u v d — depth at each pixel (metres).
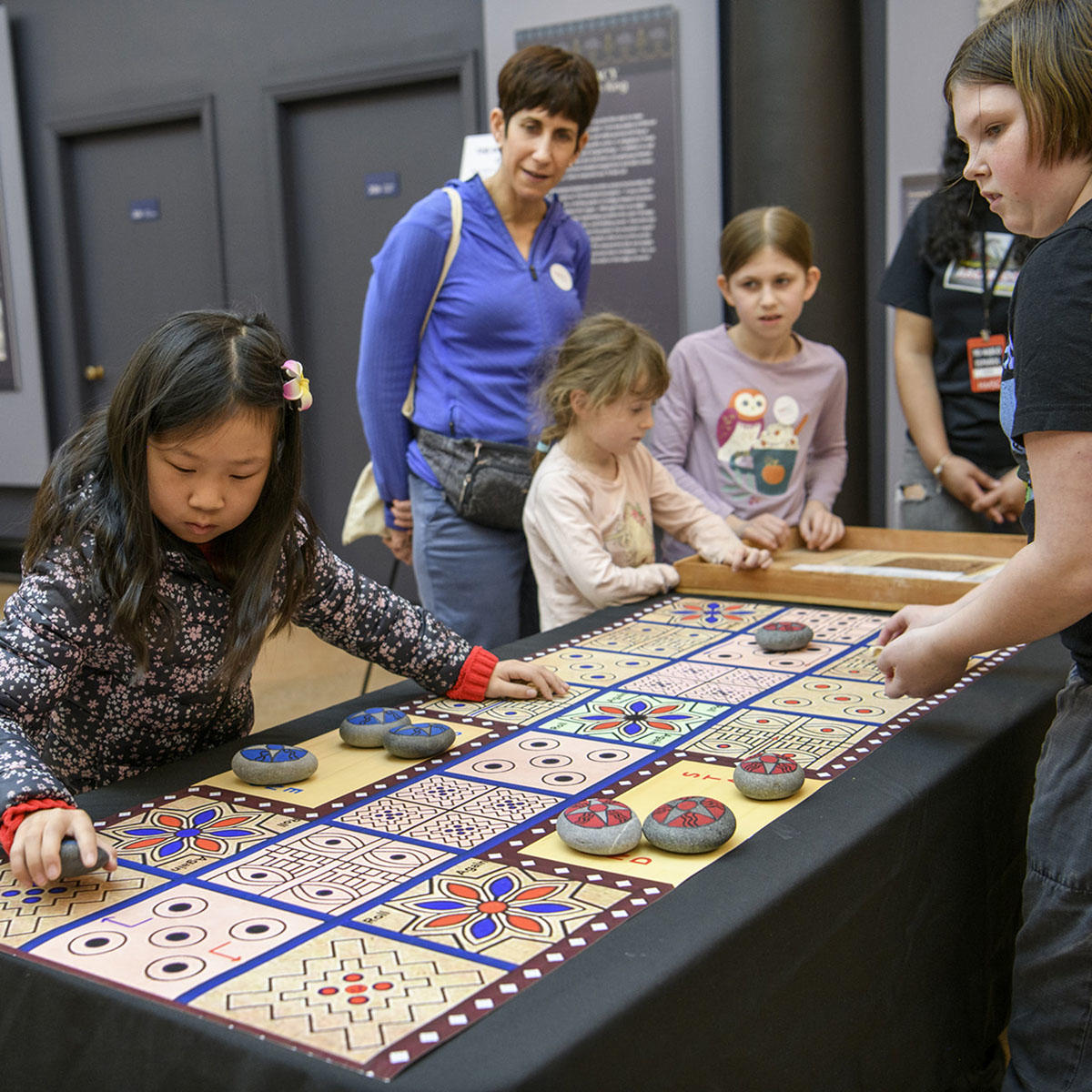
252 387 1.04
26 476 5.40
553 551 1.98
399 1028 0.67
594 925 0.80
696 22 3.65
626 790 1.08
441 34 4.27
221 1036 0.68
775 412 2.47
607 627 1.77
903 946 1.04
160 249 5.13
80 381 5.38
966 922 1.18
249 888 0.88
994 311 2.50
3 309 5.30
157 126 5.01
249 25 4.65
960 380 2.60
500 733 1.26
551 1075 0.64
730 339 2.51
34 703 1.03
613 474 2.06
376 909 0.83
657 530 3.44
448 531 2.23
